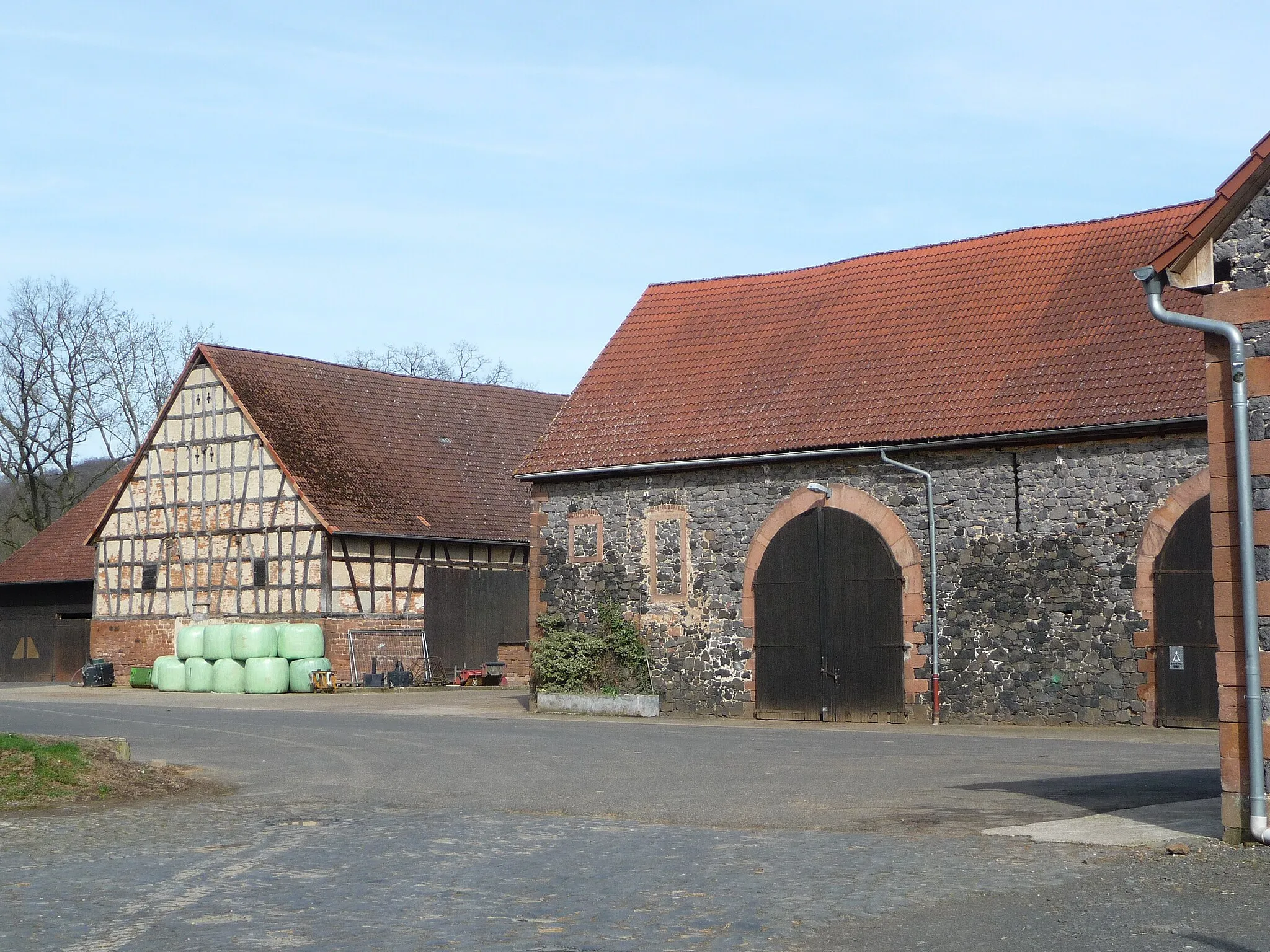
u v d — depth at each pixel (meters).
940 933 7.50
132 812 13.14
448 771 16.41
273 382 40.81
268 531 38.69
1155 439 21.56
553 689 27.64
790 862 9.78
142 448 41.44
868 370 25.64
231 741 20.92
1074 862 9.47
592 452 27.53
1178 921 7.67
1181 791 13.34
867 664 24.14
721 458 25.66
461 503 41.38
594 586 27.58
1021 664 22.61
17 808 13.46
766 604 25.39
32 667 47.16
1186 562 21.23
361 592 38.38
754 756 17.75
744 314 29.14
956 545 23.33
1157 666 21.41
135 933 7.80
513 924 7.91
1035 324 24.50
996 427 22.73
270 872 9.68
